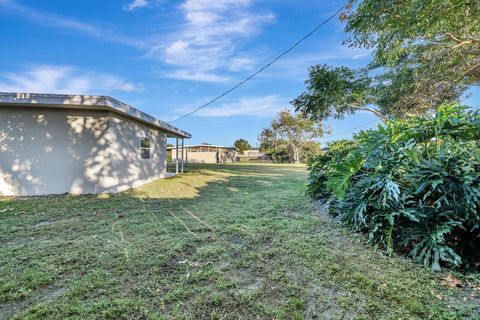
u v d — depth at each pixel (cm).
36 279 219
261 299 194
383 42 562
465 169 240
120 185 718
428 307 185
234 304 188
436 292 204
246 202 544
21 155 644
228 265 249
